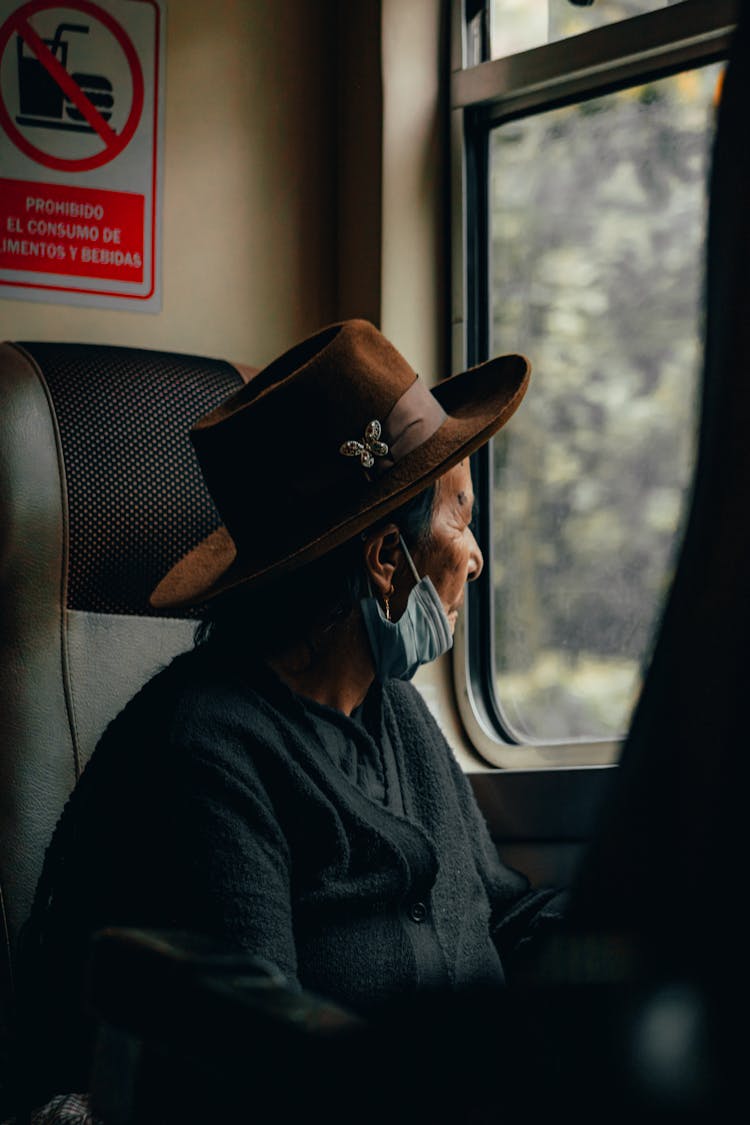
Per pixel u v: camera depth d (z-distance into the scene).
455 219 2.66
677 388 2.30
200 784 1.46
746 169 0.50
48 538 1.85
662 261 2.33
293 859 1.53
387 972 1.53
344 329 1.59
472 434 1.55
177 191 2.62
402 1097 0.64
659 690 0.49
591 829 0.51
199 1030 0.71
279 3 2.73
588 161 2.45
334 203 2.80
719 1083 0.47
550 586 2.45
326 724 1.62
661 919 0.47
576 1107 0.52
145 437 1.95
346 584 1.59
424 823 1.72
